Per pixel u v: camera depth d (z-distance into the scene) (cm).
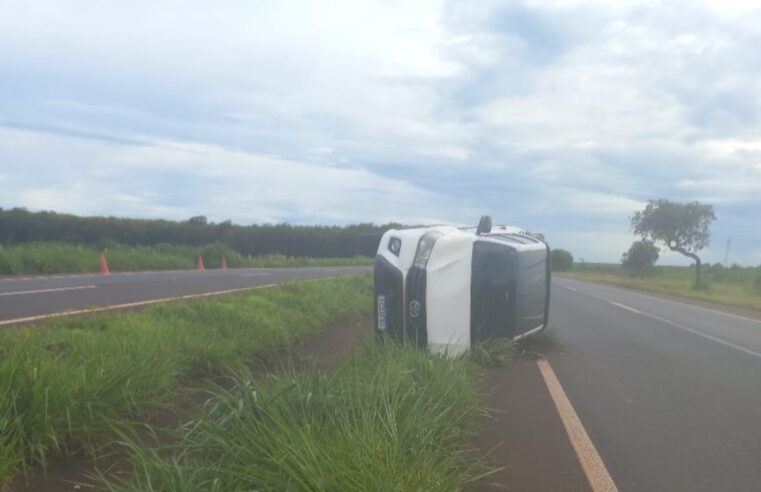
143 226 5169
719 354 1438
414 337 1091
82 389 658
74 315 1105
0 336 838
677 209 5116
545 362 1236
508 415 858
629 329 1881
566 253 9775
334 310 1709
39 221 4356
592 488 614
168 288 2039
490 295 1167
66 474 582
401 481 504
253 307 1370
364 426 572
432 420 666
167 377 799
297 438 548
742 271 6144
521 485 617
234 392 745
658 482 634
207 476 524
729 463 691
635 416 870
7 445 558
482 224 1245
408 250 1112
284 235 6259
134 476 550
